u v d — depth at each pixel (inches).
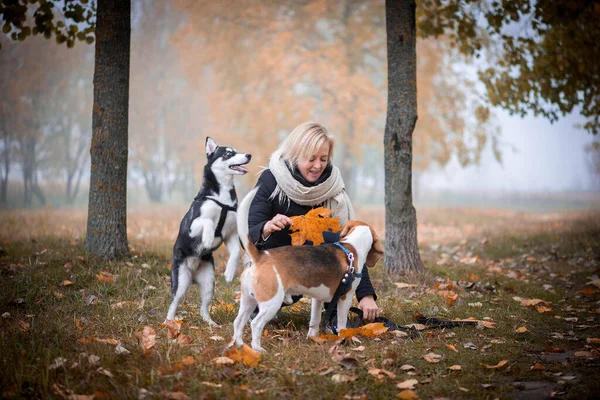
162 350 168.7
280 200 196.1
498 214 1021.8
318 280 167.5
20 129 1059.9
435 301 250.4
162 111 1133.7
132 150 1189.1
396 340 187.2
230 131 915.4
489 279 311.6
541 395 138.2
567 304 258.7
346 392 139.7
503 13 392.2
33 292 237.5
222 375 148.8
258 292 161.3
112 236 297.0
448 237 568.7
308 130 189.6
